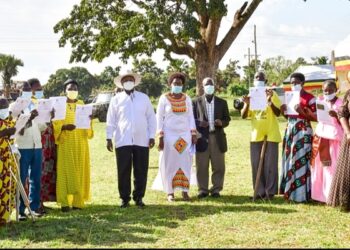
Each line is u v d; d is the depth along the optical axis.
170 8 26.55
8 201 6.84
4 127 6.79
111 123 8.23
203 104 8.93
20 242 6.07
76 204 7.98
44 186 7.89
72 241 6.15
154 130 8.33
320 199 8.07
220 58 30.73
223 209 7.83
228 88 70.81
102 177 11.52
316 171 8.15
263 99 8.25
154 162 14.17
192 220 7.12
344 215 7.35
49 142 7.93
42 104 7.26
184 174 8.69
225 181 10.48
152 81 76.31
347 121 7.52
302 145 8.27
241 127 25.45
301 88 8.41
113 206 8.23
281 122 28.31
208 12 25.56
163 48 27.14
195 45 30.56
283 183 8.48
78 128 7.85
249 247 5.80
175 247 5.82
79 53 31.55
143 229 6.65
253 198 8.50
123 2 30.86
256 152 8.61
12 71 66.44
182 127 8.70
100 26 30.41
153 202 8.52
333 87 7.91
